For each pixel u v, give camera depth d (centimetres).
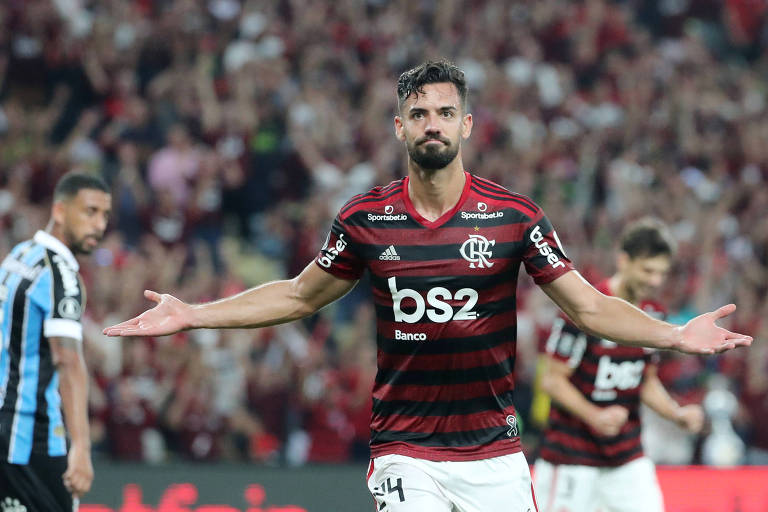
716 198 5700
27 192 4738
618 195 5469
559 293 1541
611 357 2283
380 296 1561
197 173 4853
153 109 5191
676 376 3978
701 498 2802
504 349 1561
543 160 5506
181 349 3656
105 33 5403
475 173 5228
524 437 3881
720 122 6244
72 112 5291
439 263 1526
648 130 6022
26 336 1967
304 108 5309
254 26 5697
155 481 2720
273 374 3788
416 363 1548
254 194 5062
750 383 4166
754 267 5141
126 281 3994
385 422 1593
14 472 1945
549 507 2344
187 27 5559
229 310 1593
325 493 2798
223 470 2761
